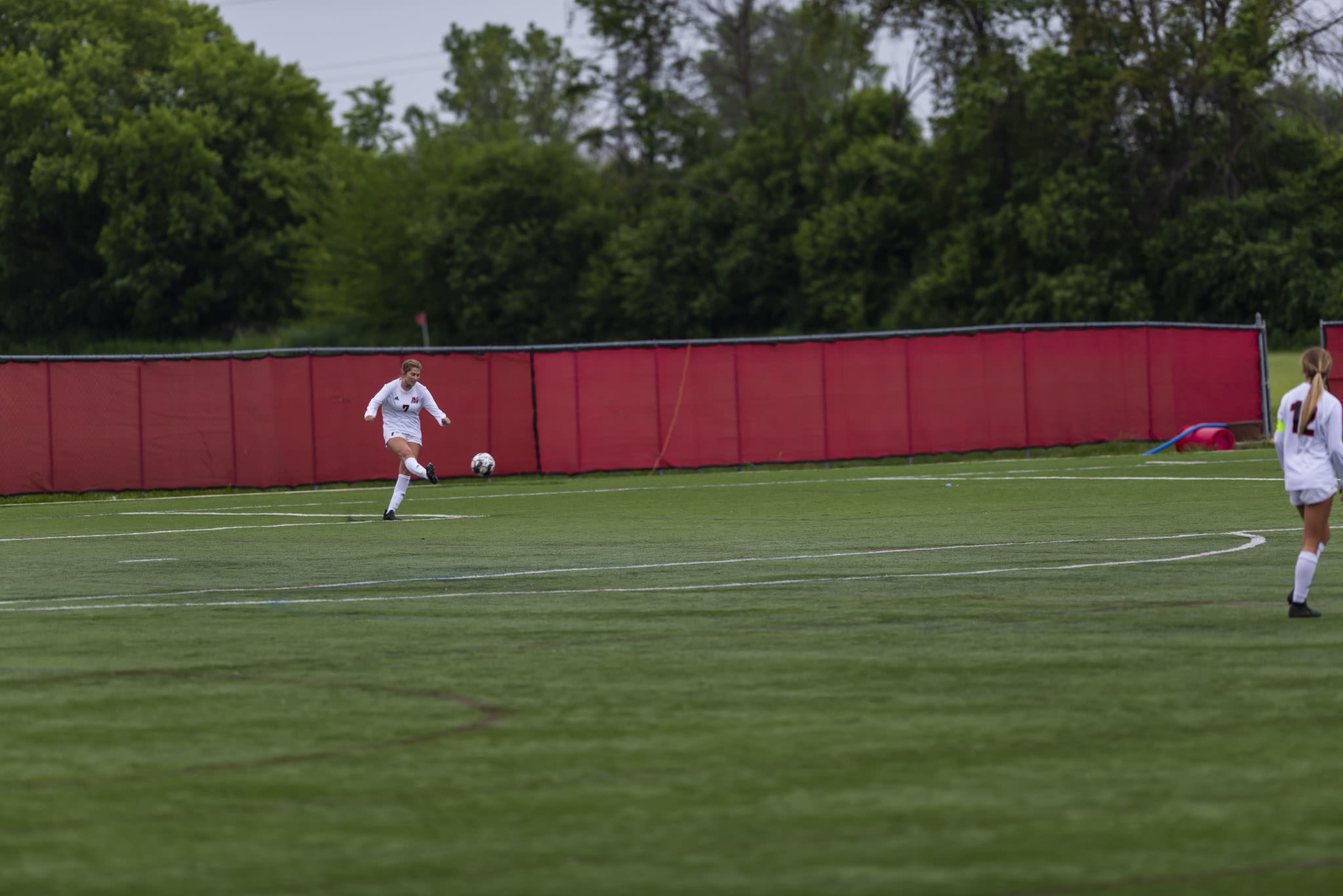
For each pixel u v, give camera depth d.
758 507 80.44
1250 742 23.50
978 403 124.62
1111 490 84.81
